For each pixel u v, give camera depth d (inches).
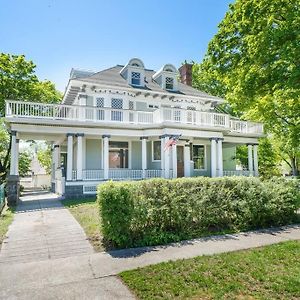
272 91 566.9
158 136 755.4
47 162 1798.7
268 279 179.0
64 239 292.4
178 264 211.0
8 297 163.6
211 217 328.2
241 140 892.0
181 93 917.8
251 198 346.9
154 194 299.4
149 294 162.9
